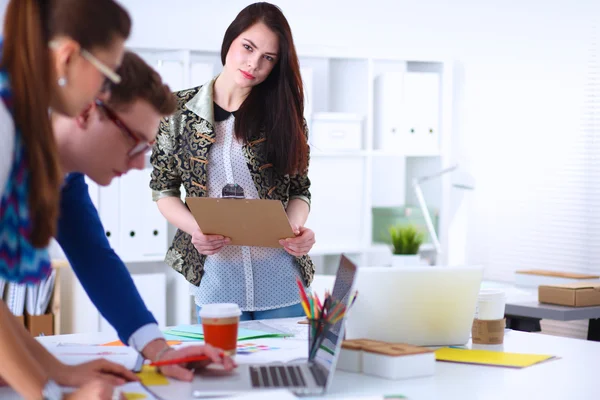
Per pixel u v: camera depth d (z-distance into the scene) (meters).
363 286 1.78
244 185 2.52
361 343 1.64
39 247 1.30
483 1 5.24
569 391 1.43
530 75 5.07
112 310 1.63
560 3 4.90
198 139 2.50
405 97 4.75
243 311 2.51
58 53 1.23
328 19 5.08
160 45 4.15
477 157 5.38
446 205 4.87
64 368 1.42
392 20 5.21
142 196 4.13
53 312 4.00
